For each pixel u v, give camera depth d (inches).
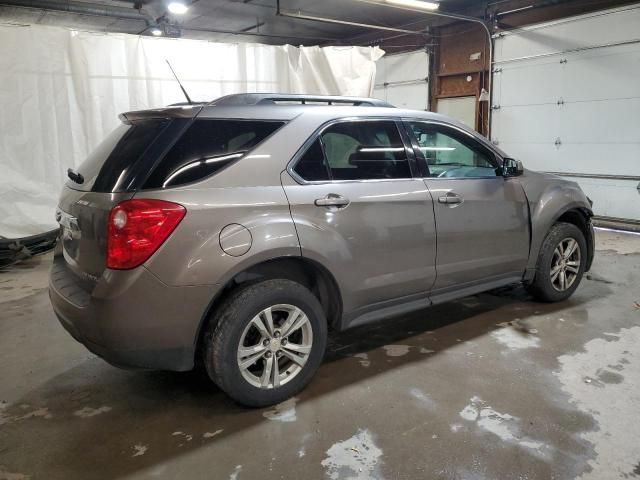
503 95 354.3
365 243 110.3
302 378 105.6
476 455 85.3
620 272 196.9
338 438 91.2
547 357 121.8
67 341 138.6
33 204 235.9
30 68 228.2
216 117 97.0
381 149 117.6
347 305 110.6
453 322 146.5
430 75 427.2
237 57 273.6
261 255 94.3
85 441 92.0
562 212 152.3
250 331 101.2
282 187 99.8
